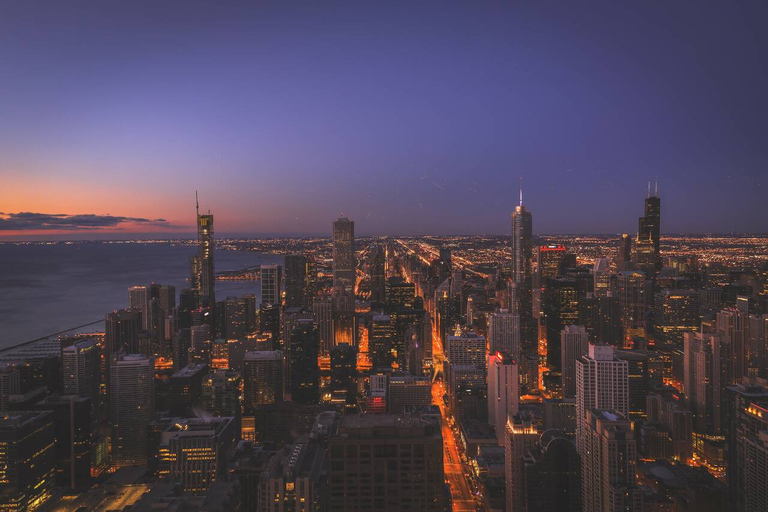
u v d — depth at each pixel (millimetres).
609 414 155250
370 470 91375
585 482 162000
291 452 138875
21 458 197875
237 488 164125
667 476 174500
